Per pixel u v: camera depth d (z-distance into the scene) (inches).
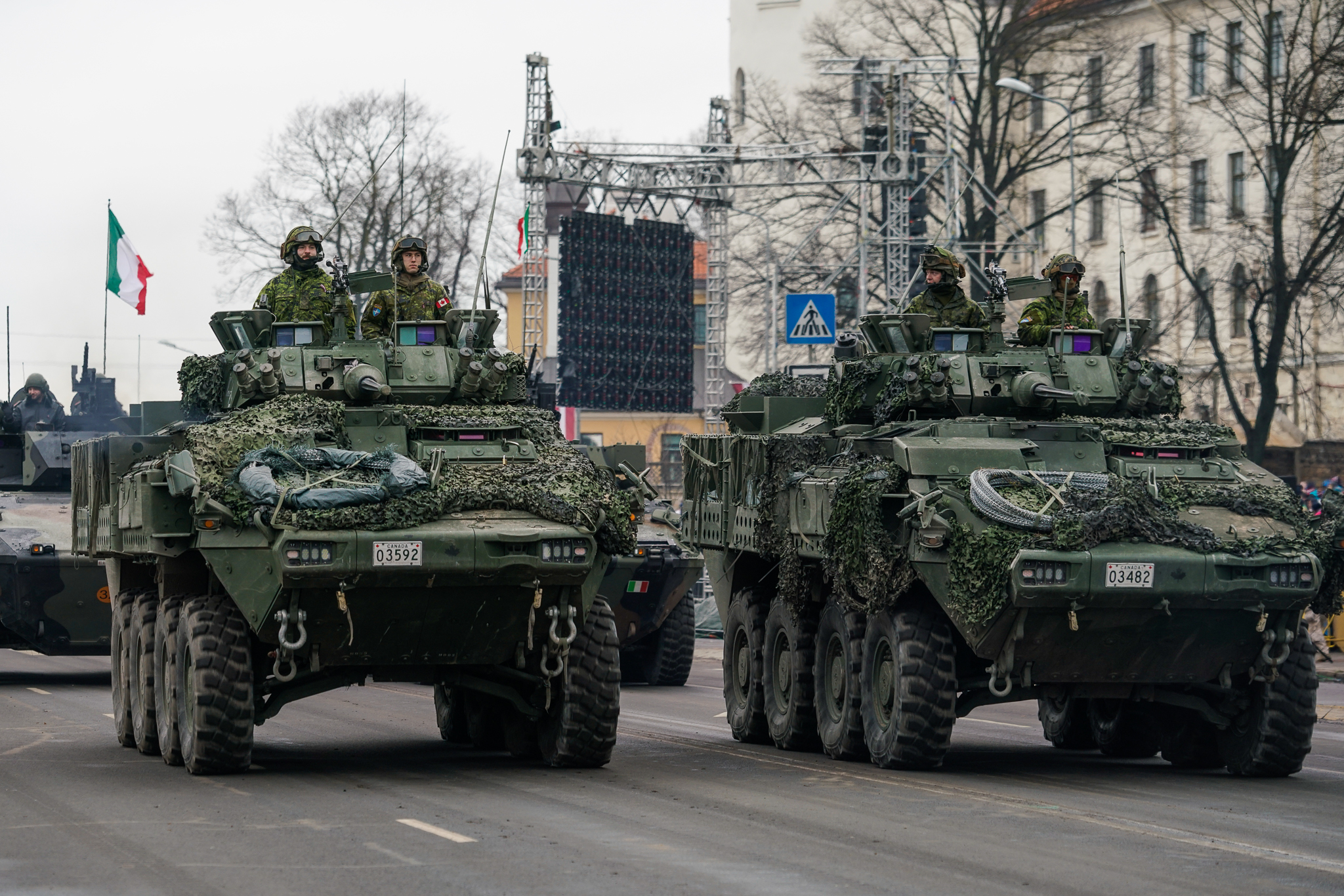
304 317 958.4
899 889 522.3
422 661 778.8
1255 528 790.5
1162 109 3267.7
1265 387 2432.3
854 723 861.8
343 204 2888.8
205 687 754.2
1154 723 901.8
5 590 1268.5
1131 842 612.1
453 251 2967.5
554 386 1555.1
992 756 921.5
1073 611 756.0
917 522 786.2
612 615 812.0
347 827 632.4
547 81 2335.1
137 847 592.4
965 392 901.8
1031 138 2977.4
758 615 991.0
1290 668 808.3
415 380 879.1
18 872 547.5
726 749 940.0
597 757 811.4
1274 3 2940.5
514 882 529.3
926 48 3250.5
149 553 801.6
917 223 2445.9
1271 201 2519.7
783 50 4114.2
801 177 3208.7
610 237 2463.1
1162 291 3129.9
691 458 1131.9
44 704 1178.0
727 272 2913.4
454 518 748.0
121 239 1768.0
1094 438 855.1
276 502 729.0
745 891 516.4
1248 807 712.4
